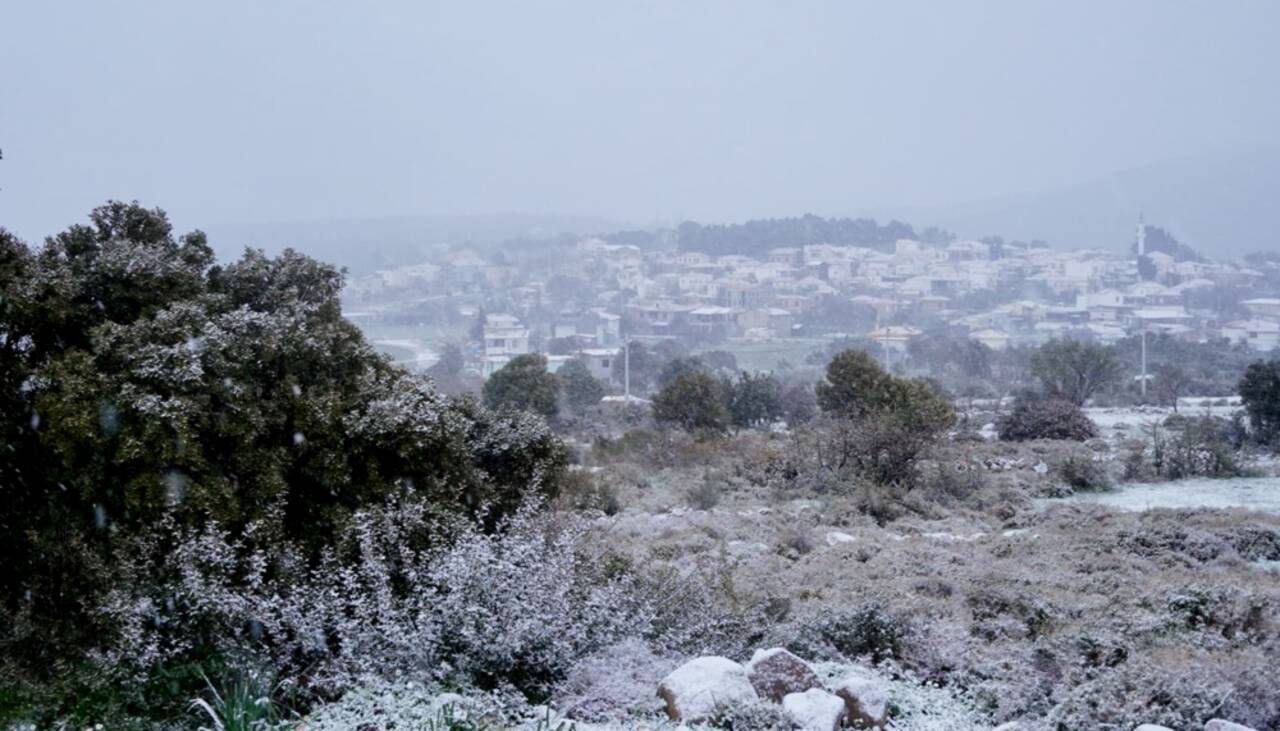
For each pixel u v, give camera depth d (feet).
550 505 30.76
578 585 21.94
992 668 21.52
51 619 20.56
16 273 24.81
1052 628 25.31
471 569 19.43
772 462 62.54
